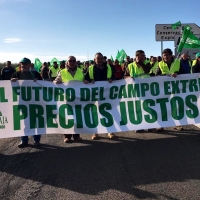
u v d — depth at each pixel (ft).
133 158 16.56
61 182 13.58
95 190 12.61
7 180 13.98
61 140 21.26
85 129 19.29
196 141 19.69
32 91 18.97
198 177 13.66
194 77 20.29
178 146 18.63
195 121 20.24
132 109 19.90
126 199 11.66
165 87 20.17
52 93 19.25
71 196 12.10
